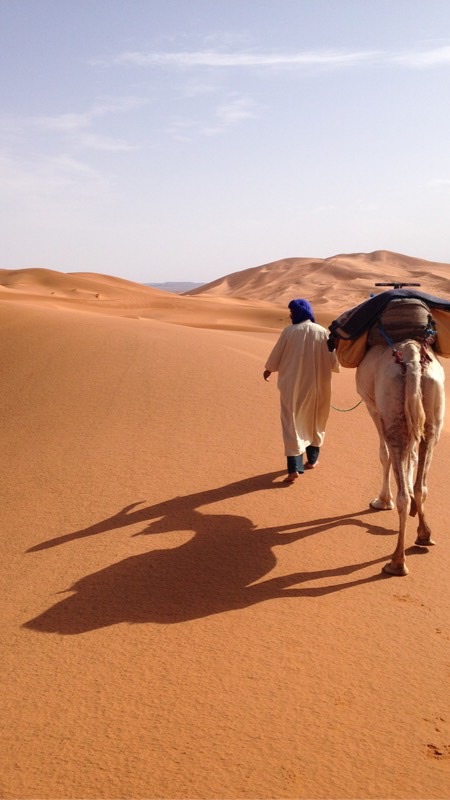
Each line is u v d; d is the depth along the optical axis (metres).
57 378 13.91
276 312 93.44
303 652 4.93
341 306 163.88
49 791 3.60
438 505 7.85
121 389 13.20
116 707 4.29
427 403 6.23
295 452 8.37
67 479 8.73
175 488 8.38
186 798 3.55
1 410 12.08
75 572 6.19
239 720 4.17
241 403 12.38
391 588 5.93
